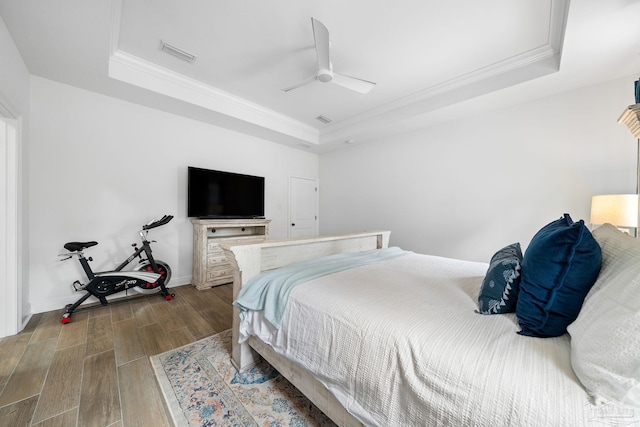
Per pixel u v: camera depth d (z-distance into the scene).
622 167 2.38
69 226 2.66
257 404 1.36
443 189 3.58
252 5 1.86
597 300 0.71
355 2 1.83
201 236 3.27
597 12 1.65
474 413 0.65
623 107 2.38
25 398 1.36
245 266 1.58
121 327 2.20
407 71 2.70
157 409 1.31
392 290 1.34
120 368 1.64
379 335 0.93
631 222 1.97
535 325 0.87
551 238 0.87
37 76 2.46
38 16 1.74
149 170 3.19
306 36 2.19
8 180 2.02
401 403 0.81
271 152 4.58
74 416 1.25
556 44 2.20
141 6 1.86
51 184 2.55
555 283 0.84
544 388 0.62
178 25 2.07
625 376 0.54
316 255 2.16
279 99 3.42
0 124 2.02
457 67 2.63
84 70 2.37
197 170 3.45
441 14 1.94
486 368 0.71
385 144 4.26
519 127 2.94
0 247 1.99
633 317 0.57
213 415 1.28
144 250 3.00
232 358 1.72
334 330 1.06
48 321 2.29
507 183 3.03
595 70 2.28
